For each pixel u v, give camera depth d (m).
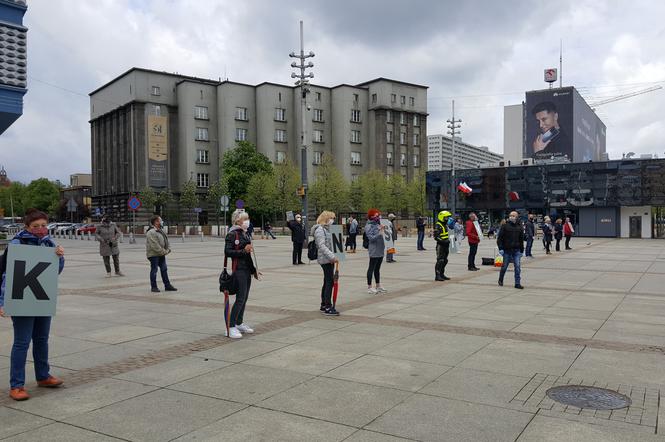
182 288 12.87
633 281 13.80
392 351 6.54
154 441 3.98
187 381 5.42
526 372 5.64
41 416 4.51
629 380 5.37
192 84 70.06
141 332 7.77
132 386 5.28
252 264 7.57
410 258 21.81
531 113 76.88
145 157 68.06
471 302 10.38
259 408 4.64
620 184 48.84
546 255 23.98
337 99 77.81
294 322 8.40
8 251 4.96
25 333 5.03
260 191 62.88
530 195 53.03
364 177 69.12
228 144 71.12
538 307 9.76
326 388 5.16
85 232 58.03
